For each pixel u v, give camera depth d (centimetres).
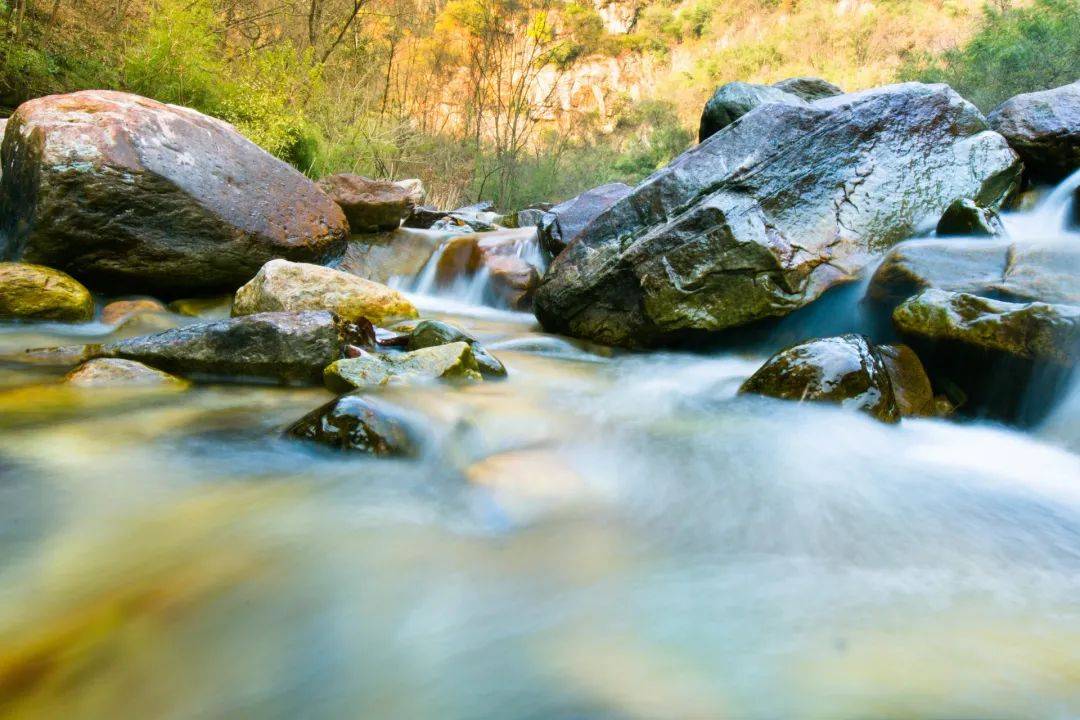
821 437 306
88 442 260
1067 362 311
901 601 173
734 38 4009
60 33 1082
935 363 371
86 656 142
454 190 2373
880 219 486
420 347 427
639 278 496
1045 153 585
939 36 2822
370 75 1817
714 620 162
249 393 343
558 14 3588
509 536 207
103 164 506
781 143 497
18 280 462
